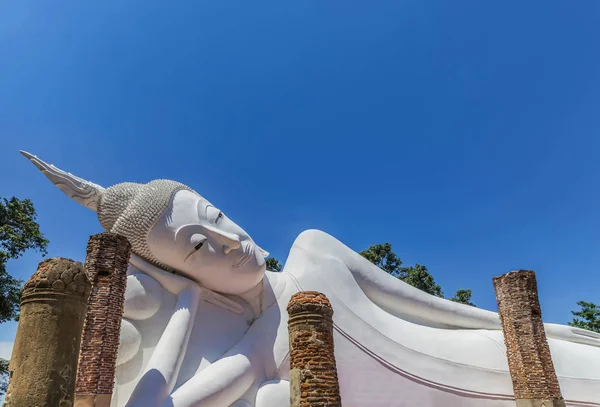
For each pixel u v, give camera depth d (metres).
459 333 12.95
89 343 8.31
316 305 7.27
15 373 5.07
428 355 12.00
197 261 10.90
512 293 11.81
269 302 11.94
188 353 10.33
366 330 11.95
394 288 13.25
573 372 12.11
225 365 10.22
